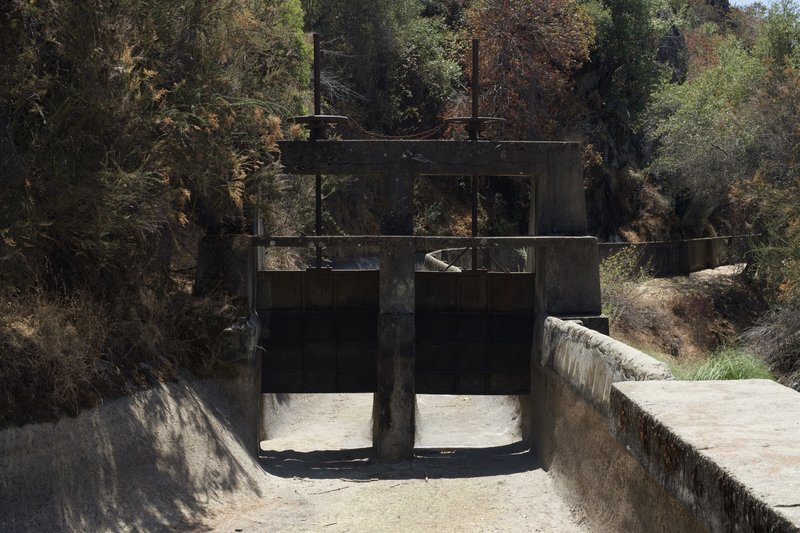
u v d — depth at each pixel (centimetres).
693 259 3303
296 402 1520
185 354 1009
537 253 1215
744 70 3031
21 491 669
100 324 852
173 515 791
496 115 3020
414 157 1177
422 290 1240
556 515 829
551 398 1023
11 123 816
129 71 862
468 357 1242
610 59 3516
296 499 914
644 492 592
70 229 869
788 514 289
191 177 1005
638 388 484
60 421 729
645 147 3569
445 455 1167
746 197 2414
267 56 1287
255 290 1202
